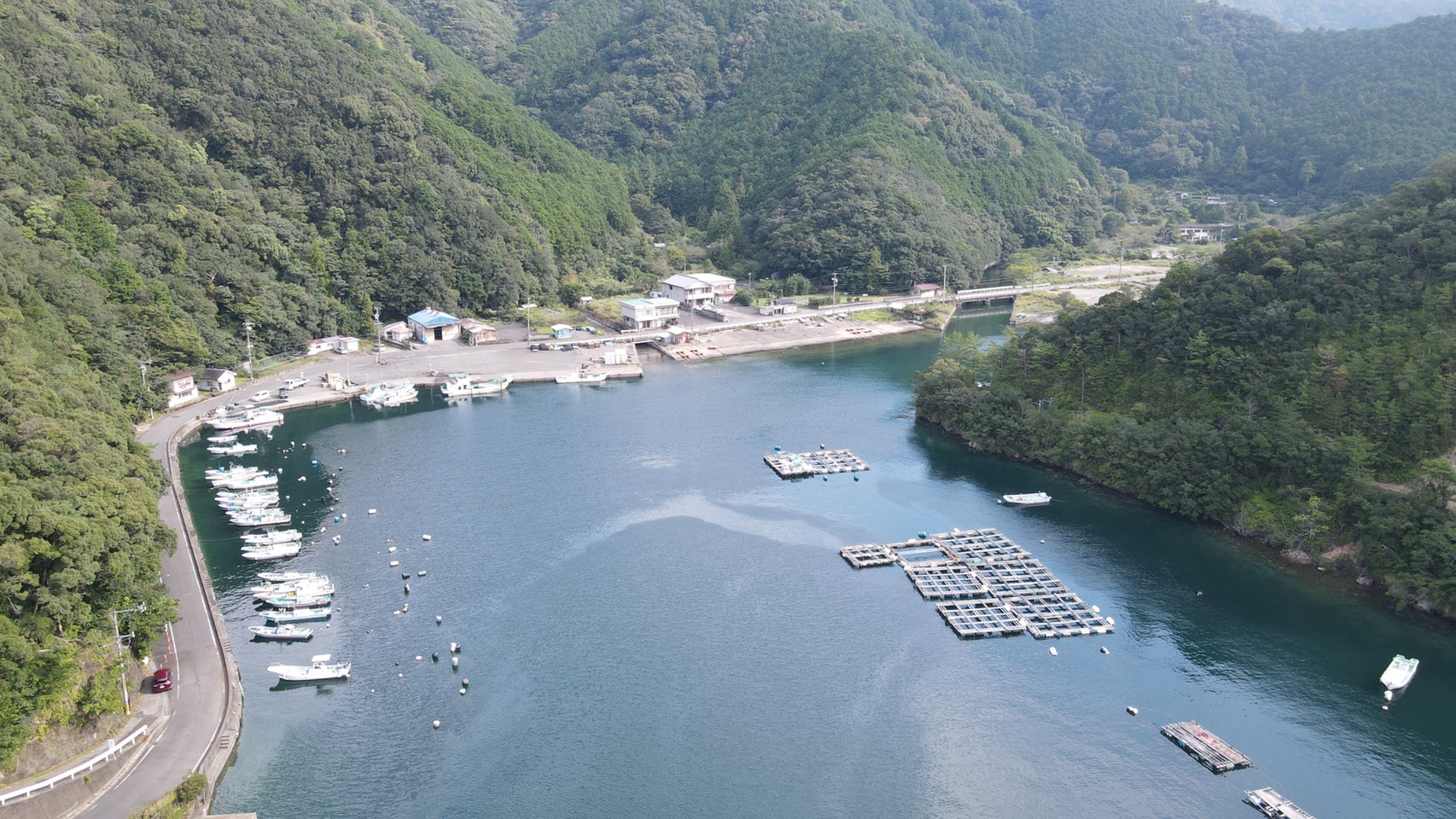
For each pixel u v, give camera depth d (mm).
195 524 154000
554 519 158625
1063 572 141375
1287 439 151125
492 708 109438
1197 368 173750
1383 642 123000
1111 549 148375
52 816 84625
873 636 124562
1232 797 96438
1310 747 103812
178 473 171000
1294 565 143000
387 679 114125
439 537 151125
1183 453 160750
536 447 194750
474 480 175625
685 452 192000
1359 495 141250
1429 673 116375
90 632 95562
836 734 105750
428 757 101438
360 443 196625
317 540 149500
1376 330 160125
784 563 143875
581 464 184500
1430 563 129375
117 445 132750
